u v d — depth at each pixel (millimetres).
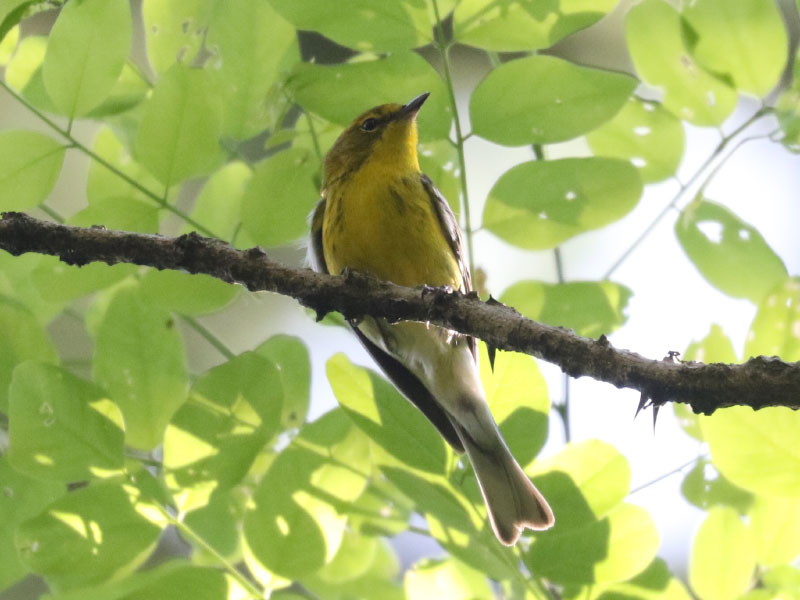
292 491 7867
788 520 7906
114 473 7668
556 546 7598
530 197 8391
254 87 8477
